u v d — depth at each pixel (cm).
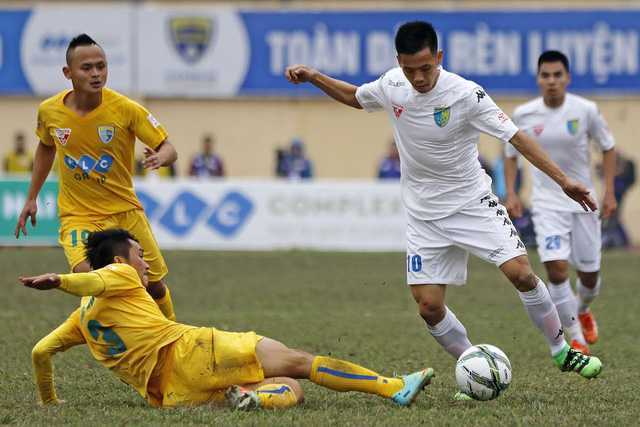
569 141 3619
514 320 4378
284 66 9400
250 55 9406
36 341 3700
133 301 2402
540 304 2752
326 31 9331
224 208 7562
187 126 9794
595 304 4944
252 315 4488
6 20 9381
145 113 2928
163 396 2408
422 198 2728
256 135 9869
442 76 2625
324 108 9900
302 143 9025
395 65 9288
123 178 2973
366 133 9925
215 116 9825
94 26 9362
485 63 9206
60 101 2920
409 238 2767
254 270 6372
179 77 9419
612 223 8531
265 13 9362
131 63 9381
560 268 3484
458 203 2700
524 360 3331
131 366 2402
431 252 2738
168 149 2922
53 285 2277
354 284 5719
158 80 9412
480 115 2616
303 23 9350
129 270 2406
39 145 3011
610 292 5403
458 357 2806
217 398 2383
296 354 2391
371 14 9288
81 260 2847
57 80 9438
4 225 7512
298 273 6219
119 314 2389
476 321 4344
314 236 7594
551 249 3506
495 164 8325
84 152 2916
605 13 9138
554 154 3644
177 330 2397
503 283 5925
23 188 7500
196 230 7569
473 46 9194
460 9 9212
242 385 2367
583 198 2575
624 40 9156
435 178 2700
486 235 2691
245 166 9888
